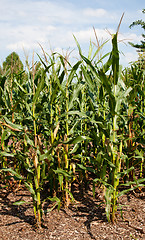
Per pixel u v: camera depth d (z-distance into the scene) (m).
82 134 3.08
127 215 2.54
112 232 2.24
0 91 2.85
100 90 2.57
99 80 2.22
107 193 2.23
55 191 2.87
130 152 3.02
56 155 2.76
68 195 2.84
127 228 2.29
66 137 2.56
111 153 2.31
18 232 2.26
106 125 2.55
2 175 3.39
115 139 2.39
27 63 2.52
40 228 2.32
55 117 2.87
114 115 2.24
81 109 3.04
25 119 2.55
